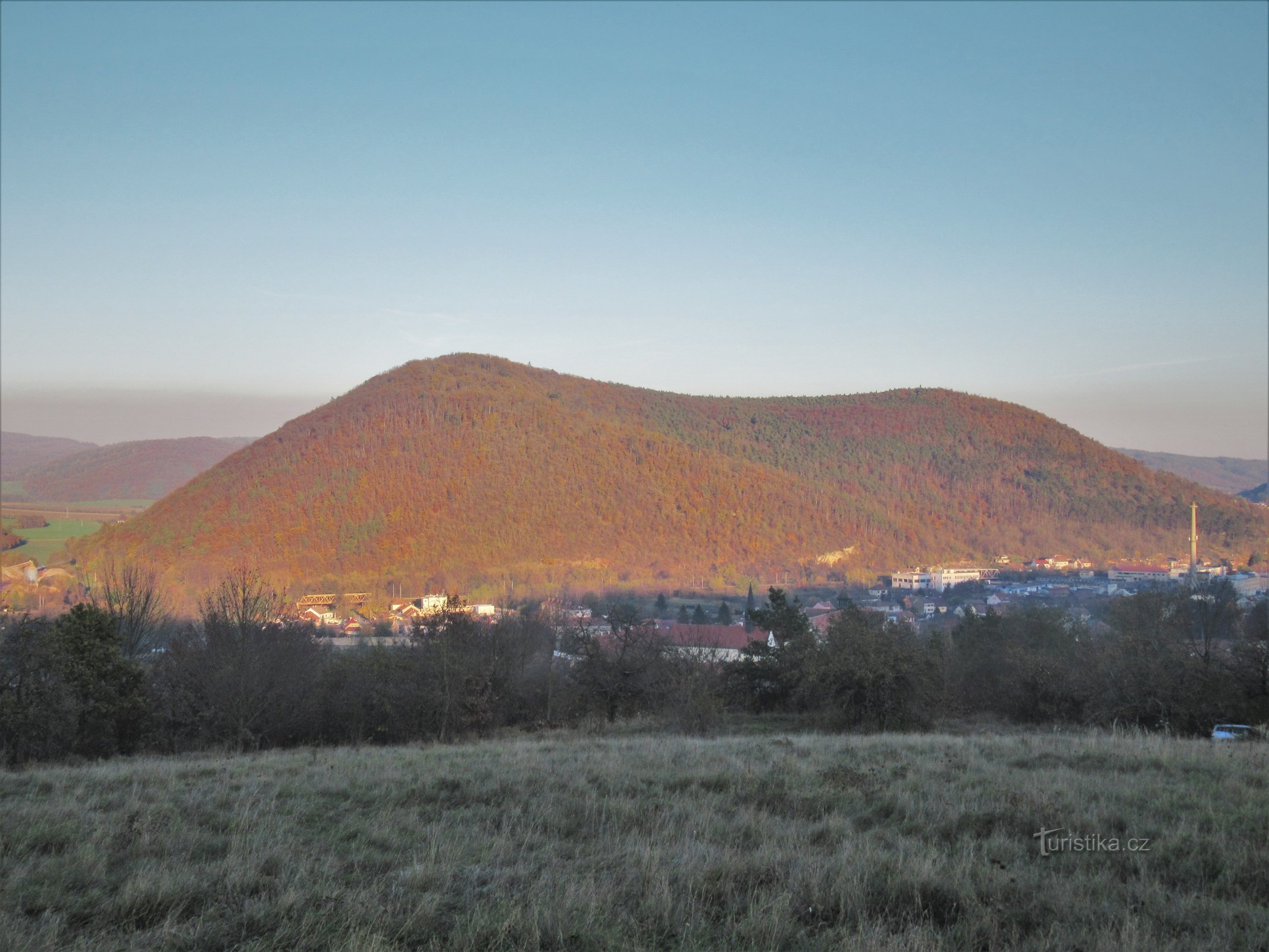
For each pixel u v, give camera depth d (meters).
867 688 25.22
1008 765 11.84
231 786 10.68
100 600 65.69
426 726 25.09
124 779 11.37
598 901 5.89
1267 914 5.60
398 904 5.87
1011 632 47.16
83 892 6.33
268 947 5.25
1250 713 24.91
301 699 25.58
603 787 10.24
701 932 5.52
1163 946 5.12
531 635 37.84
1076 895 6.12
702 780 10.46
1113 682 26.64
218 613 28.94
